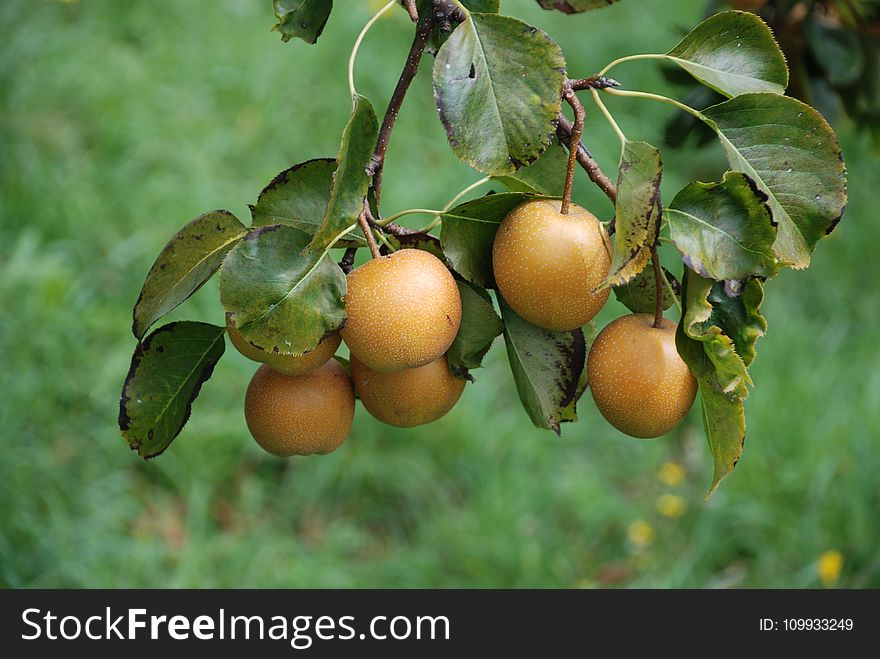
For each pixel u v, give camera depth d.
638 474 2.91
